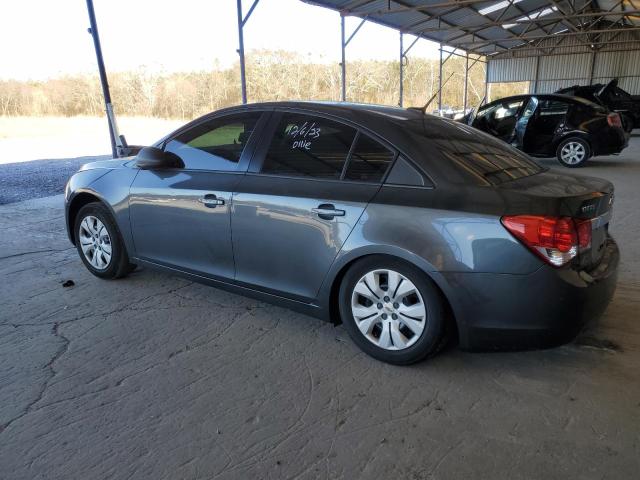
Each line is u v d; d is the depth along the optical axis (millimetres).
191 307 3609
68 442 2164
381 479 1942
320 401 2455
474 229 2393
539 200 2385
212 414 2359
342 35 14617
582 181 2889
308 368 2768
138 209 3729
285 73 42188
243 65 11211
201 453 2094
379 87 47312
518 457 2051
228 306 3625
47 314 3498
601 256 2762
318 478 1949
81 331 3232
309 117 3094
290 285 3041
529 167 3055
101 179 3998
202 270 3480
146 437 2197
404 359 2695
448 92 49562
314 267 2889
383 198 2652
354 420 2307
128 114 38062
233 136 3383
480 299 2418
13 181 9727
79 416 2346
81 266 4562
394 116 3010
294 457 2066
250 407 2412
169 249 3637
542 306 2348
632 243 4898
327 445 2139
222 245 3305
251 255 3166
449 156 2707
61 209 7160
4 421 2311
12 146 17250
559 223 2316
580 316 2396
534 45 27250
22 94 37156
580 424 2256
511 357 2844
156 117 36938
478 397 2473
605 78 26812
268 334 3184
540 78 28484
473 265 2398
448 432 2213
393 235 2568
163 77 40750
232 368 2775
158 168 3623
